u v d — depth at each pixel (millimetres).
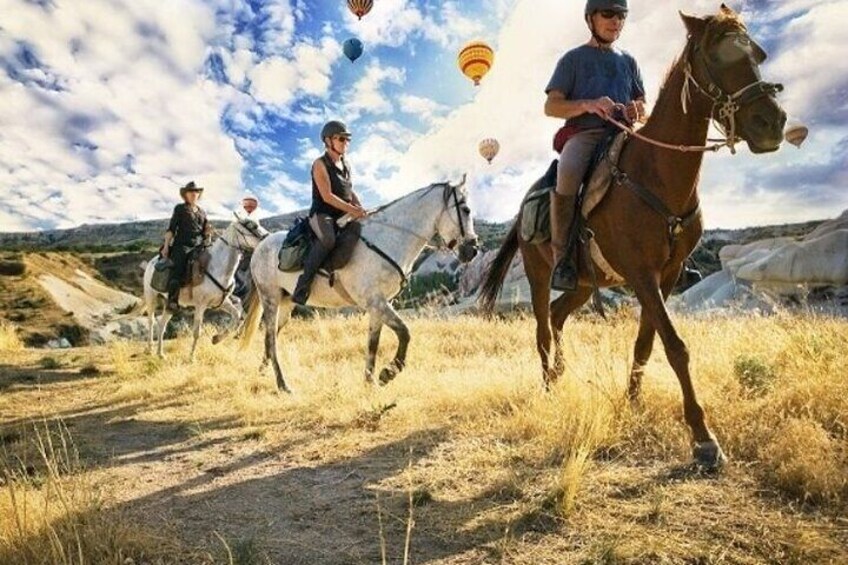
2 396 8609
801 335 5758
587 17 4961
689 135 3953
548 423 4410
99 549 2896
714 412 4223
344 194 7469
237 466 4586
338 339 12641
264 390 7711
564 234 4664
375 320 7129
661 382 4969
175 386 8391
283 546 3029
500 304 16391
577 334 9992
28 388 9320
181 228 11531
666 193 4074
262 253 8648
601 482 3426
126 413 6996
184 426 6137
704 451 3588
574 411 4398
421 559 2787
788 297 15266
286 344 12289
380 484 3852
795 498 3084
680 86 3982
